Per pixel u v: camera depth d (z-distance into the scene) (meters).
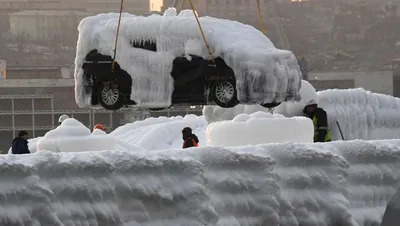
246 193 16.05
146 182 14.93
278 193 16.28
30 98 156.88
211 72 30.25
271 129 26.98
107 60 30.52
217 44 30.23
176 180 15.20
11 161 13.96
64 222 14.07
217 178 15.88
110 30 30.62
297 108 34.91
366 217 17.59
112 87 30.52
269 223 16.05
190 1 30.36
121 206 14.76
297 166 16.95
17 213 13.66
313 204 16.75
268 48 31.05
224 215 15.80
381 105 39.91
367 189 17.81
